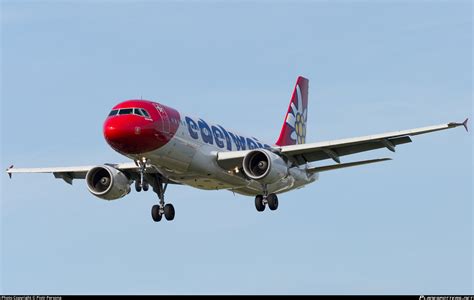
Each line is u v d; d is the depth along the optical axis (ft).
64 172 509.76
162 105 447.42
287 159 479.41
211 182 478.59
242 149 502.79
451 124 436.35
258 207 498.28
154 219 497.05
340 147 468.75
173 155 448.24
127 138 427.33
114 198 479.00
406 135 447.42
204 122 475.31
